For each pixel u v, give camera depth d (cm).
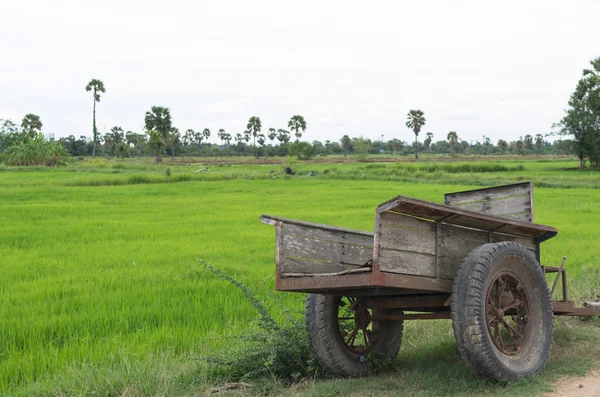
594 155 7669
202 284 1002
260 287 952
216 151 17050
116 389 533
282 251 522
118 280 1062
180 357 615
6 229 1859
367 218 2100
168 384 526
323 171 6225
